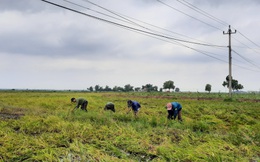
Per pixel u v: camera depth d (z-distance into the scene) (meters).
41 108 19.09
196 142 8.64
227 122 14.10
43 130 10.28
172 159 6.73
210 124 12.50
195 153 7.03
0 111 16.88
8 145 7.56
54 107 20.00
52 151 6.94
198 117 15.55
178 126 11.59
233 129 11.27
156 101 30.20
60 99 28.17
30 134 9.60
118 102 27.02
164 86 112.25
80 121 11.62
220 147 7.84
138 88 141.12
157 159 6.80
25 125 10.73
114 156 7.13
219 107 20.97
